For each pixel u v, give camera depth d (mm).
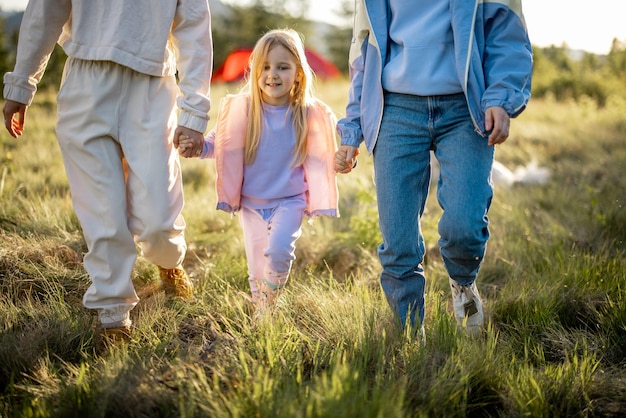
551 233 4574
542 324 2893
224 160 2949
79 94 2477
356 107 2691
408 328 2438
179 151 2588
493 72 2418
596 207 5133
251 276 3076
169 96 2627
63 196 5141
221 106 2938
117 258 2568
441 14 2443
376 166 2594
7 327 2588
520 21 2428
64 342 2516
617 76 22328
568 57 30219
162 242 2666
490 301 3170
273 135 2965
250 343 2449
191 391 2006
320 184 3049
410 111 2496
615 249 4207
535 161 7824
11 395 2158
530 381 2209
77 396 2051
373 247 4168
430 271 3832
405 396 2074
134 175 2586
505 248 4215
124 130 2553
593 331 2928
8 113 2678
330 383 1997
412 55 2453
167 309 2936
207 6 2590
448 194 2447
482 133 2406
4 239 3561
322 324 2754
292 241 2926
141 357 2385
